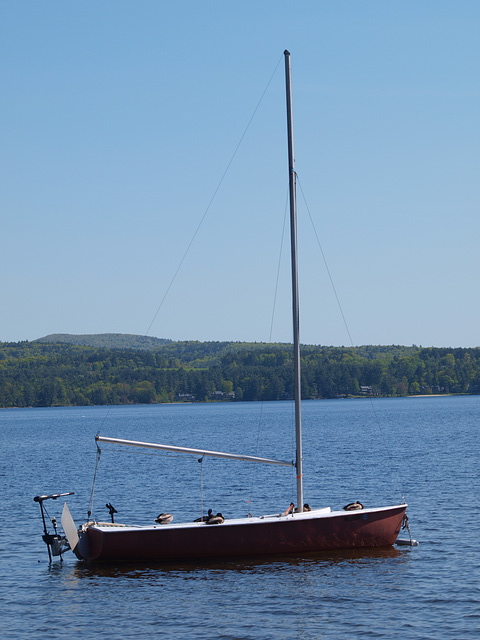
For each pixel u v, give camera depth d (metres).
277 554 28.67
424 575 26.52
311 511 30.30
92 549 28.55
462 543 31.08
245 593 24.84
